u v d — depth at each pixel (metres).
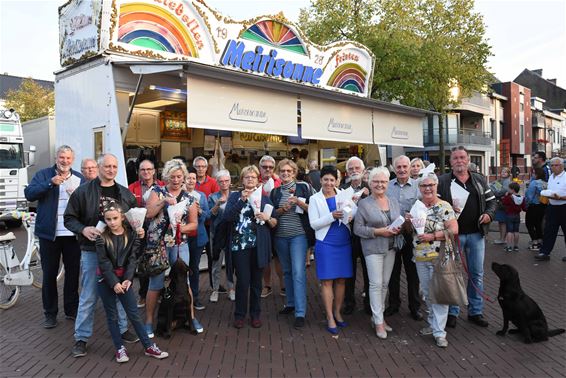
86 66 7.90
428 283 4.68
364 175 6.86
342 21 18.34
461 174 5.13
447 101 18.84
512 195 9.74
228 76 7.45
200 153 10.85
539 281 7.18
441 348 4.55
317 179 8.82
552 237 8.77
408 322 5.36
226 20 9.40
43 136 17.03
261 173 6.11
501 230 10.72
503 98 43.84
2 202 14.55
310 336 4.90
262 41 10.27
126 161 9.12
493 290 6.72
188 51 8.82
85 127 7.94
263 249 5.04
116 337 4.20
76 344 4.38
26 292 6.80
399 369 4.07
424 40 18.28
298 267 5.23
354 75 12.87
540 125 55.19
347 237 5.02
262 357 4.34
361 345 4.64
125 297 4.17
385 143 11.42
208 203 6.41
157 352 4.29
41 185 5.05
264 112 8.36
